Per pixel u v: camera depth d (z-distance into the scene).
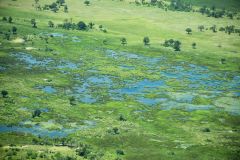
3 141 145.25
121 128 167.75
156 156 143.25
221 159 144.25
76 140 152.12
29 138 150.62
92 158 135.75
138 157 141.38
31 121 167.62
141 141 156.12
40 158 129.62
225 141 161.25
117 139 156.25
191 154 146.88
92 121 173.75
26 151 134.88
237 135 168.62
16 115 171.62
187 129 172.12
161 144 154.62
